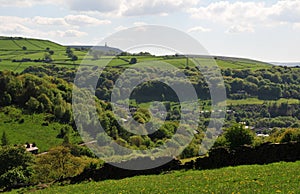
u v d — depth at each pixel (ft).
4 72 460.55
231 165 143.02
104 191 111.34
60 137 347.36
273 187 83.35
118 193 103.76
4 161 219.00
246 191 82.02
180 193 91.35
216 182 100.83
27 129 365.40
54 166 219.41
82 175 148.36
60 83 449.06
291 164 125.59
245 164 142.20
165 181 115.03
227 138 187.32
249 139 186.91
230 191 84.28
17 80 432.25
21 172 192.54
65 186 138.82
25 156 220.64
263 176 101.14
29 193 136.15
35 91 413.39
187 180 110.73
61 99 401.08
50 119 378.94
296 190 76.89
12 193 147.43
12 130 366.22
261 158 143.13
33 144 333.42
